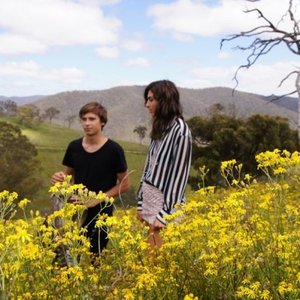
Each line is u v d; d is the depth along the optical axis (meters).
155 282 2.79
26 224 3.04
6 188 50.06
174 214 3.41
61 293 2.86
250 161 42.19
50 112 180.62
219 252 3.01
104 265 3.06
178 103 4.26
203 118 46.38
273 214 3.39
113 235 3.01
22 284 2.86
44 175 75.06
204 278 3.00
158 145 4.26
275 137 42.28
